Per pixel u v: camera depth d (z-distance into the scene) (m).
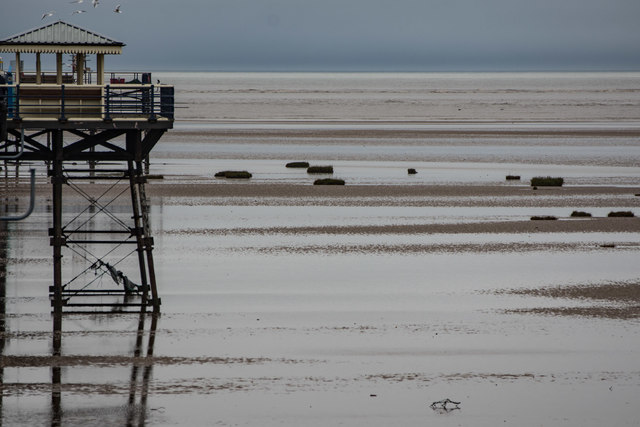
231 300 114.75
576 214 188.38
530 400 80.50
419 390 82.56
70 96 102.88
